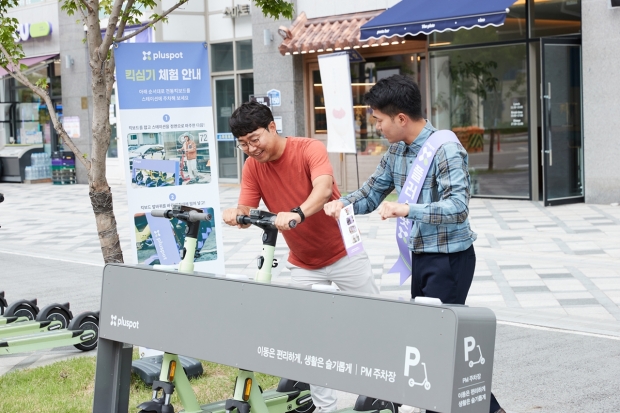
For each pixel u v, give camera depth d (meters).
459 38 14.62
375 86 3.88
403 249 4.00
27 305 7.06
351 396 5.23
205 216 3.56
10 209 17.11
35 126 23.70
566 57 13.41
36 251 11.84
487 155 14.58
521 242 10.30
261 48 17.73
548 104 13.26
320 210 4.26
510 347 6.11
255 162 4.34
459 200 3.62
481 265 9.08
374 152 16.56
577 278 8.23
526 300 7.49
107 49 5.48
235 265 9.88
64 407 4.86
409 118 3.84
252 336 3.16
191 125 5.65
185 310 3.44
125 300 3.72
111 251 5.73
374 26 13.55
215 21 19.17
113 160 21.42
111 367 3.90
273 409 4.45
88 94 21.67
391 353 2.74
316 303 2.95
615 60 13.01
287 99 17.47
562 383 5.25
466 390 2.64
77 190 20.50
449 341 2.59
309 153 4.15
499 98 14.33
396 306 2.73
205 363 5.78
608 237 10.34
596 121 13.29
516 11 13.94
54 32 22.45
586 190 13.54
